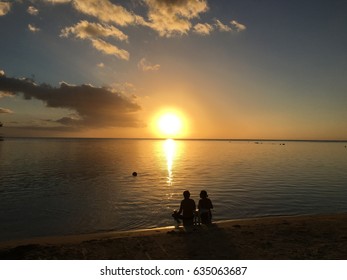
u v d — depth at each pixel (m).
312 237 10.17
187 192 13.38
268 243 9.42
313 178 32.47
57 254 8.45
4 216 16.48
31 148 102.31
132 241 9.65
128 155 73.69
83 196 22.19
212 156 74.00
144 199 21.31
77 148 109.50
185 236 10.26
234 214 17.42
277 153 90.44
